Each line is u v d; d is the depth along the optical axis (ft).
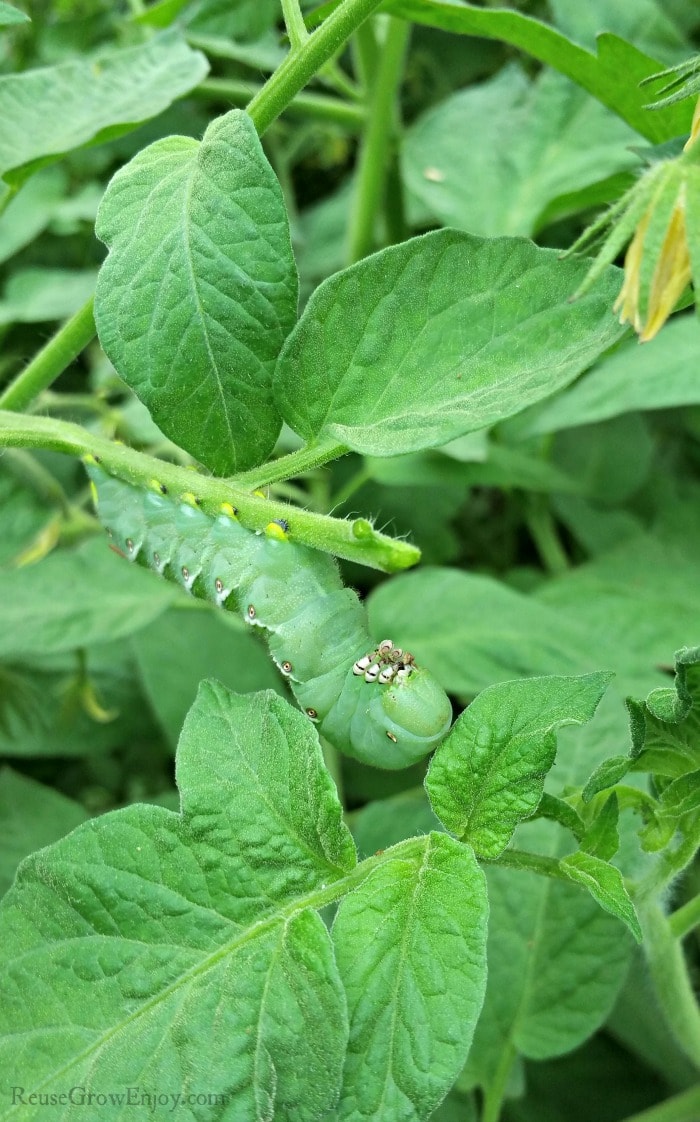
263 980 0.82
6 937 0.85
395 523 1.75
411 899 0.84
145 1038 0.82
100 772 1.66
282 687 1.53
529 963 1.17
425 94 2.04
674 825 0.94
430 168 1.60
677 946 1.06
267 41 1.69
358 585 1.79
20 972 0.84
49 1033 0.83
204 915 0.85
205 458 0.94
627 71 1.15
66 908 0.85
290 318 0.90
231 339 0.90
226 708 0.89
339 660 0.98
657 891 0.99
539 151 1.59
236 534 0.95
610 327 0.83
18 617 1.38
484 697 0.88
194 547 0.97
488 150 1.60
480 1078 1.17
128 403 1.56
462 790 0.87
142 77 1.21
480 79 2.05
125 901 0.85
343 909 0.84
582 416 1.40
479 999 0.80
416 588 1.42
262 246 0.89
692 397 1.36
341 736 1.00
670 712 0.87
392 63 1.55
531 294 0.87
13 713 1.56
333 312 0.88
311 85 2.11
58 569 1.42
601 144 1.58
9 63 1.95
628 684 1.36
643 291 0.75
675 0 1.79
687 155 0.75
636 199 0.75
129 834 0.86
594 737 1.19
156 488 0.97
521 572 1.77
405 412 0.88
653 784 0.99
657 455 1.98
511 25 1.13
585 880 0.87
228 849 0.86
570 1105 1.41
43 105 1.19
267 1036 0.81
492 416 0.82
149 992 0.83
